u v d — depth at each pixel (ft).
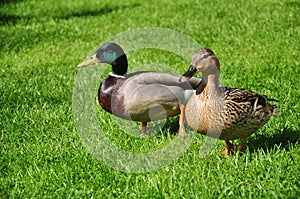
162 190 19.84
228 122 20.39
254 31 46.34
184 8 58.49
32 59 42.42
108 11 61.62
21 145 25.34
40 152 24.14
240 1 58.39
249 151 22.48
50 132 26.68
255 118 20.67
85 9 63.67
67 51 44.45
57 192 20.66
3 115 29.32
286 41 42.52
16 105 31.07
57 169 22.48
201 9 56.90
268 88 31.48
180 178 20.59
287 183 19.83
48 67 39.65
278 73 34.27
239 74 34.65
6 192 20.98
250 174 20.51
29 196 20.56
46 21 56.90
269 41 43.14
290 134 24.18
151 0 66.08
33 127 27.45
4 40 48.80
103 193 20.39
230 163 21.38
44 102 31.24
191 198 19.21
